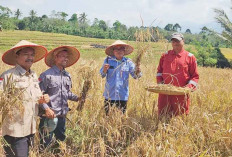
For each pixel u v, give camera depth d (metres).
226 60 45.19
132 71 5.32
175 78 5.20
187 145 4.26
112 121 4.69
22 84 3.50
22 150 3.53
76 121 5.11
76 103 5.59
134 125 4.77
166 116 5.18
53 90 4.32
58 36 93.81
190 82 5.16
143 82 5.44
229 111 5.76
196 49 43.12
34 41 82.75
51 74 4.32
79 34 120.94
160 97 5.42
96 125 4.62
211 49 45.56
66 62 4.52
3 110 3.25
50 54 4.36
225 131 4.62
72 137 4.66
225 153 4.37
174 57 5.24
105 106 5.23
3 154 3.36
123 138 4.65
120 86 5.27
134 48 5.18
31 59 3.66
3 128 3.46
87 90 4.71
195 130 4.68
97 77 5.29
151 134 4.60
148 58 5.16
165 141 4.35
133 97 6.01
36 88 3.71
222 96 6.97
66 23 140.25
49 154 4.16
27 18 126.62
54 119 4.30
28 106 3.54
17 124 3.45
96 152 4.18
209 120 4.91
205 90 7.44
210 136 4.64
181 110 5.29
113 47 5.30
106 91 5.29
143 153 4.16
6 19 89.62
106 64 5.08
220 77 12.52
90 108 5.27
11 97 3.32
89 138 4.36
